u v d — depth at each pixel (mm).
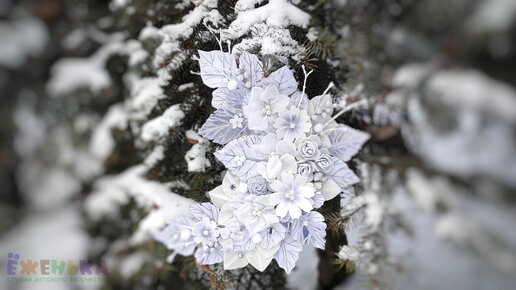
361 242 358
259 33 280
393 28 584
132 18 428
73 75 574
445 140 783
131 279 435
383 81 407
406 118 470
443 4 668
